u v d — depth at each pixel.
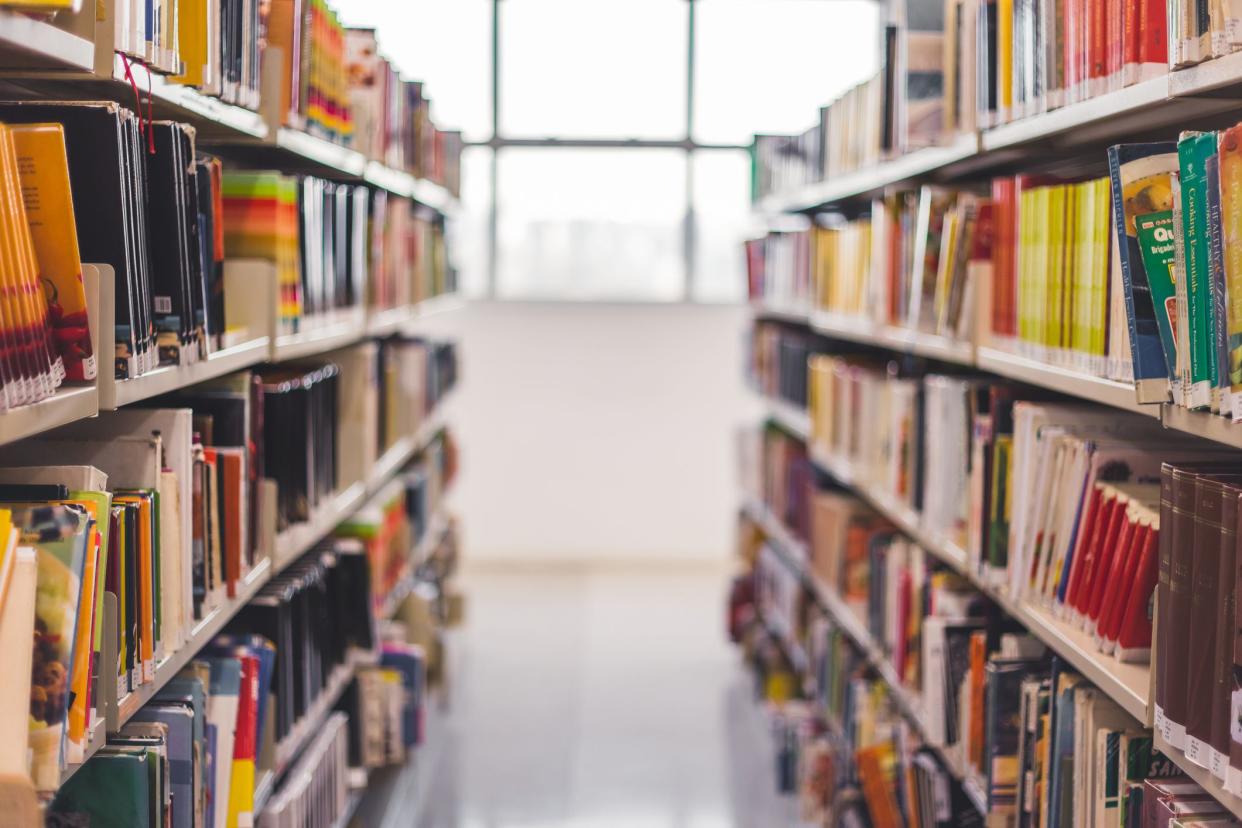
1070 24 1.89
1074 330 1.92
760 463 5.22
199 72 1.88
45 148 1.39
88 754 1.44
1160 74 1.67
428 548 4.66
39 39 1.28
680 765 4.20
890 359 4.04
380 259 3.48
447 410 6.80
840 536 3.67
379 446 3.66
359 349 3.32
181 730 1.77
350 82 3.22
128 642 1.58
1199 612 1.43
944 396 2.59
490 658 5.33
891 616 3.07
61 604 1.31
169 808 1.69
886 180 3.01
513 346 6.78
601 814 3.80
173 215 1.73
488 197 6.68
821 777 3.67
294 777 2.56
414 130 4.01
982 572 2.30
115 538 1.52
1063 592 1.98
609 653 5.43
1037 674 2.14
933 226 2.68
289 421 2.48
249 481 2.21
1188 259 1.44
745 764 4.22
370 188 3.72
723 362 6.82
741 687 5.02
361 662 3.35
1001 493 2.23
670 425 6.85
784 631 4.52
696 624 5.92
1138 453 1.86
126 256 1.53
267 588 2.48
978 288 2.35
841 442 3.77
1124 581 1.76
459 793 3.92
